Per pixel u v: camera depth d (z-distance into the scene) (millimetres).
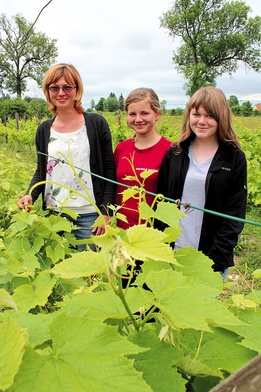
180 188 2803
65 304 1348
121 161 3410
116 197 3590
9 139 21172
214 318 1089
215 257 2619
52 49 65000
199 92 2631
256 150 10078
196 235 2752
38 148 3605
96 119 3459
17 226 3014
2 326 873
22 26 61312
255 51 51906
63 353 916
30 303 1950
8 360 802
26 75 66875
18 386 812
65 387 822
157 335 1259
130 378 853
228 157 2617
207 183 2637
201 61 53188
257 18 50750
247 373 799
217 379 1212
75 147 3375
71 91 3297
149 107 3195
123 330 1313
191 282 1231
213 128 2602
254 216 7699
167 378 1093
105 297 1327
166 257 974
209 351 1245
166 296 1202
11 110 44594
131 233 1030
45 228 3084
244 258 5699
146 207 1639
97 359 896
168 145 3291
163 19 52906
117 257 917
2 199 4387
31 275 2553
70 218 3584
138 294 1314
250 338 1227
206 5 50750
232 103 67812
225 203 2662
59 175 3439
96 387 829
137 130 3258
